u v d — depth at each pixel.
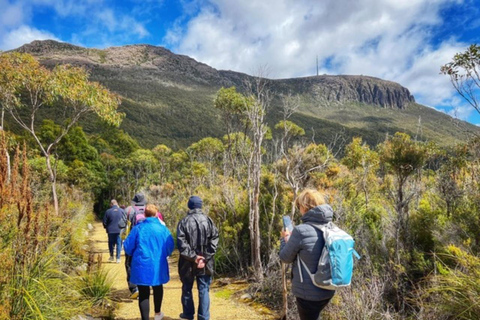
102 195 47.09
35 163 19.19
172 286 6.95
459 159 5.68
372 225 5.91
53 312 3.42
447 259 4.18
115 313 5.04
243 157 8.42
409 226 5.03
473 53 5.18
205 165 21.61
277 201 7.54
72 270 5.66
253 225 6.96
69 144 42.09
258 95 6.96
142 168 45.56
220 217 8.36
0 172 3.54
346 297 3.89
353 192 8.25
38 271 3.41
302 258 2.93
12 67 9.93
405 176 5.09
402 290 4.27
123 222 9.52
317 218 2.98
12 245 3.31
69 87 10.63
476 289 3.20
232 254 7.69
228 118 10.95
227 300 5.76
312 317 2.95
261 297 5.59
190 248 4.40
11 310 3.00
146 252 4.34
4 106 10.40
